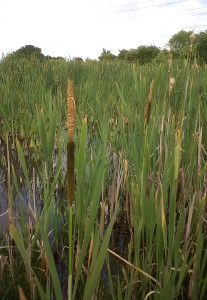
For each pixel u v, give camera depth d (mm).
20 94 5918
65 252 2375
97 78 6477
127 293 1572
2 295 1945
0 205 3156
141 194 1649
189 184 2156
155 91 2682
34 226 2463
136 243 1612
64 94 6047
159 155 2088
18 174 3992
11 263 2039
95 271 1130
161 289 1564
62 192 3307
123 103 2568
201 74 3748
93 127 4062
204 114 2770
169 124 2314
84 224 2020
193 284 1721
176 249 1516
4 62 9086
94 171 1844
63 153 3584
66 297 1940
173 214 1486
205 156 2744
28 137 4891
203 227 2387
